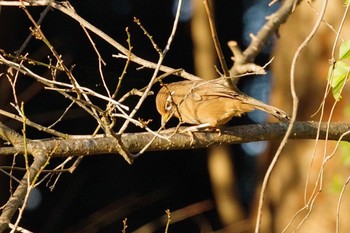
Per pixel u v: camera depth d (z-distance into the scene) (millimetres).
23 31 16453
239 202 17891
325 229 13578
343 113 13477
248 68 10227
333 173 13430
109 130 7270
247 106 8727
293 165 14336
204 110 8891
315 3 14117
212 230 17828
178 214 16781
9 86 14859
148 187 18266
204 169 18453
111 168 18141
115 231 17906
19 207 7531
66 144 7520
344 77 7504
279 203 14508
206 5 7238
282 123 8305
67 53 16406
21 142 7527
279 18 11469
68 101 16484
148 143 7711
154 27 17766
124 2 17562
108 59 16156
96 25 17359
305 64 14297
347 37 13695
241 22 18391
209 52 15562
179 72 7914
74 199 17953
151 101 16422
